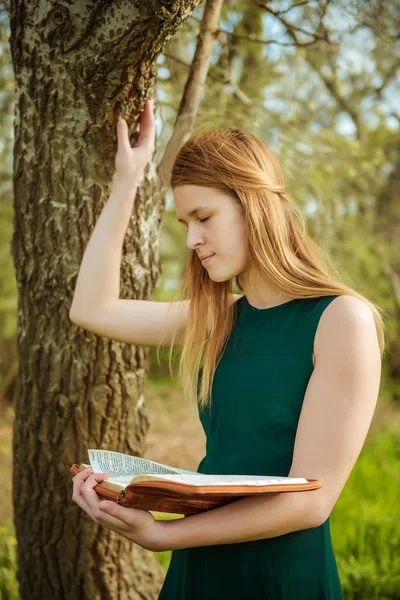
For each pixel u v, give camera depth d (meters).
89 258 1.66
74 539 2.09
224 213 1.36
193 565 1.41
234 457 1.36
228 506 1.19
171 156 2.09
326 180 3.63
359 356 1.21
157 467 1.28
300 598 1.30
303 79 3.79
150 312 1.66
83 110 1.73
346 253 5.35
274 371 1.32
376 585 2.68
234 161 1.36
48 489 2.07
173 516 3.25
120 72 1.63
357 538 3.20
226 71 2.75
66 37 1.64
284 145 3.24
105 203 1.84
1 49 3.07
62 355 1.98
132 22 1.52
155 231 2.05
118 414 2.07
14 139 1.89
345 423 1.18
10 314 6.61
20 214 1.93
